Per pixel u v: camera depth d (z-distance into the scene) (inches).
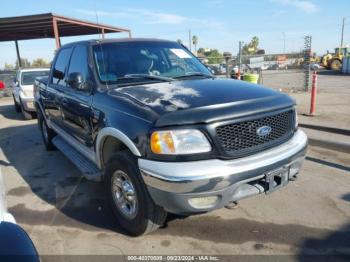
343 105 437.4
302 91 627.2
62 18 624.1
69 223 143.7
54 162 231.3
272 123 120.5
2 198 80.7
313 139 198.2
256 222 137.6
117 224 140.8
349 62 1248.2
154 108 113.2
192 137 105.8
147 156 109.7
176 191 103.9
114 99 130.3
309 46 633.6
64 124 195.6
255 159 112.0
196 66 178.4
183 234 131.0
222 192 106.5
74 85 156.1
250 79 516.1
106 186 135.9
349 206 148.9
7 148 279.7
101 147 140.2
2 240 68.2
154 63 164.2
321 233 128.5
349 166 198.7
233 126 110.0
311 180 178.7
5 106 588.4
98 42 167.5
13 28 716.0
